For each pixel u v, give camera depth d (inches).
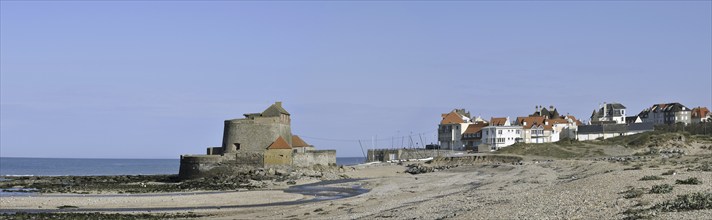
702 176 2347.4
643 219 1409.9
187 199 2997.0
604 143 6136.8
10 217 2249.0
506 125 7268.7
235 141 4813.0
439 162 5915.4
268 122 4830.2
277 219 2190.0
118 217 2292.1
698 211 1464.1
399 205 2369.6
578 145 6092.5
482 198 2287.2
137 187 3730.3
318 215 2236.7
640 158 4574.3
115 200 2930.6
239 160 4557.1
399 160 6579.7
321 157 5054.1
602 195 1926.7
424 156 7081.7
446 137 7657.5
